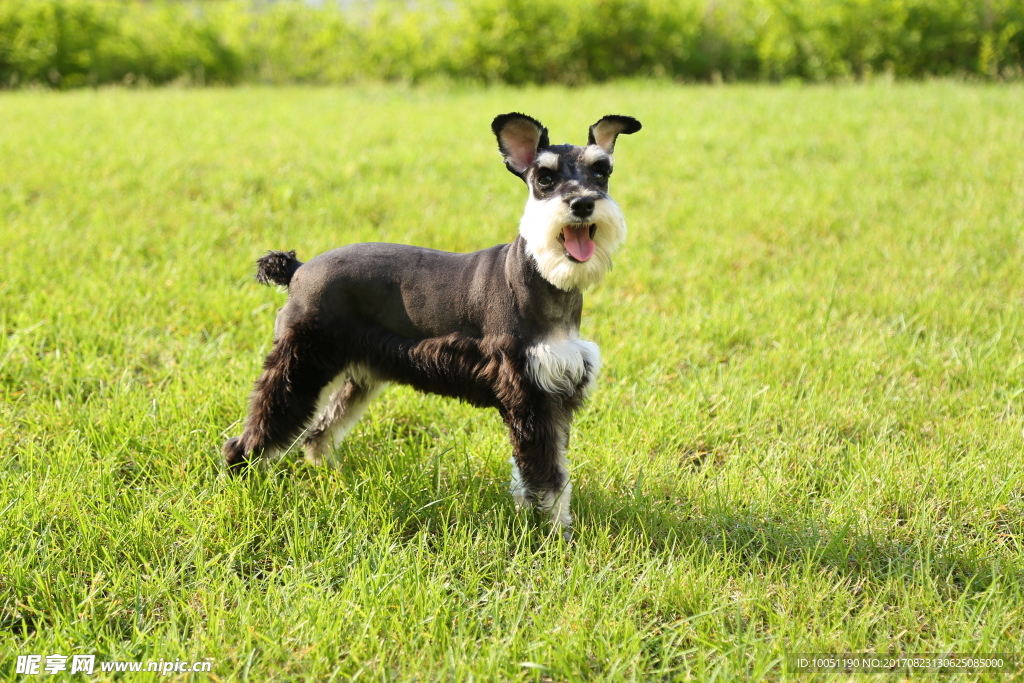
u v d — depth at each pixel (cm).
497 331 368
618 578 346
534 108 1320
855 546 375
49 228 709
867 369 525
